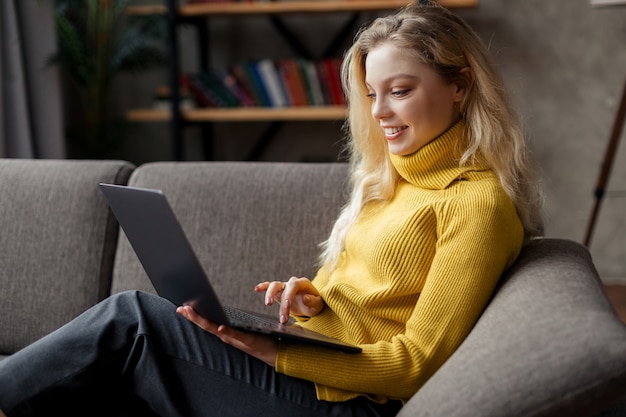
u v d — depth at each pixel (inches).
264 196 67.5
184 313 47.4
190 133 154.6
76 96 155.4
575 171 139.3
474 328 46.3
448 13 54.7
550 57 137.8
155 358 48.5
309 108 137.2
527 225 55.3
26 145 128.3
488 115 53.9
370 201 60.4
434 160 54.2
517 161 54.4
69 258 69.9
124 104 155.6
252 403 48.1
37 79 132.6
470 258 47.8
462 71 54.0
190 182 69.7
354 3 133.3
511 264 52.1
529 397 39.6
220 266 66.6
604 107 136.9
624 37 134.7
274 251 65.8
